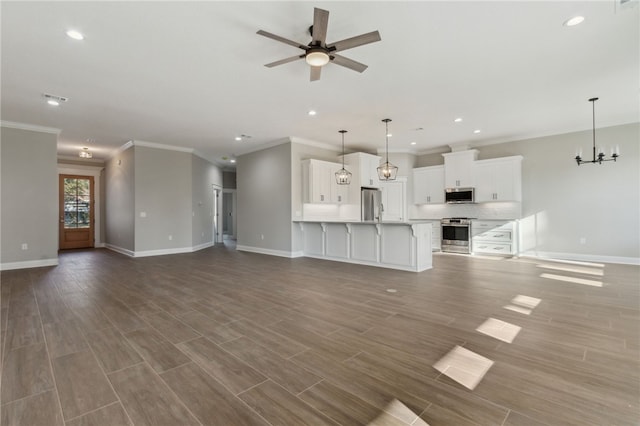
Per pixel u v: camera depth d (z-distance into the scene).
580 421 1.57
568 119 5.70
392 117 5.51
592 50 3.25
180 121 5.67
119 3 2.46
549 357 2.26
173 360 2.27
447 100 4.68
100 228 9.64
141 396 1.83
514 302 3.57
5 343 2.56
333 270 5.54
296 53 3.28
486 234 7.26
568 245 6.45
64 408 1.72
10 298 3.87
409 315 3.18
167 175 7.79
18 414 1.67
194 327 2.90
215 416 1.65
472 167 7.45
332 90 4.28
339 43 2.59
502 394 1.81
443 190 8.04
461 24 2.79
